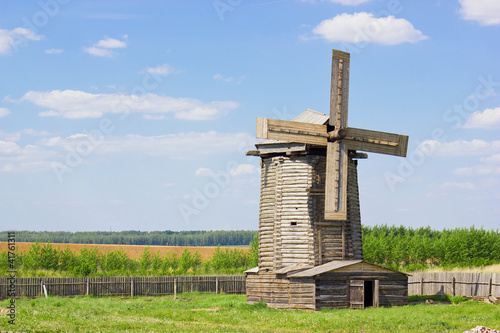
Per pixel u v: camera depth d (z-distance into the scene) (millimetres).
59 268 76562
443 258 93000
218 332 29109
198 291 58406
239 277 60938
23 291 51062
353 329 30812
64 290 52812
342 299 41781
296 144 44875
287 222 44812
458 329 30281
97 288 54281
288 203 45094
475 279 48344
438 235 121500
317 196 44938
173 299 52406
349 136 45219
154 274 79750
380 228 124188
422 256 93188
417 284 53406
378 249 93812
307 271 42531
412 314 35875
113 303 45938
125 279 55562
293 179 45344
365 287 45781
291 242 44406
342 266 41594
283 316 36438
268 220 45812
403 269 79562
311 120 47219
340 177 44594
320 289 41344
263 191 46844
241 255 88688
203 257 117562
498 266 72188
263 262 45250
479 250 93750
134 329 30141
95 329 29375
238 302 45781
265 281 44469
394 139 47469
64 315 35094
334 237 44844
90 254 82438
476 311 37531
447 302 47219
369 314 36500
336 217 43906
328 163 44375
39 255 75250
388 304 43000
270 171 46562
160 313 37875
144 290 56000
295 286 42344
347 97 45375
